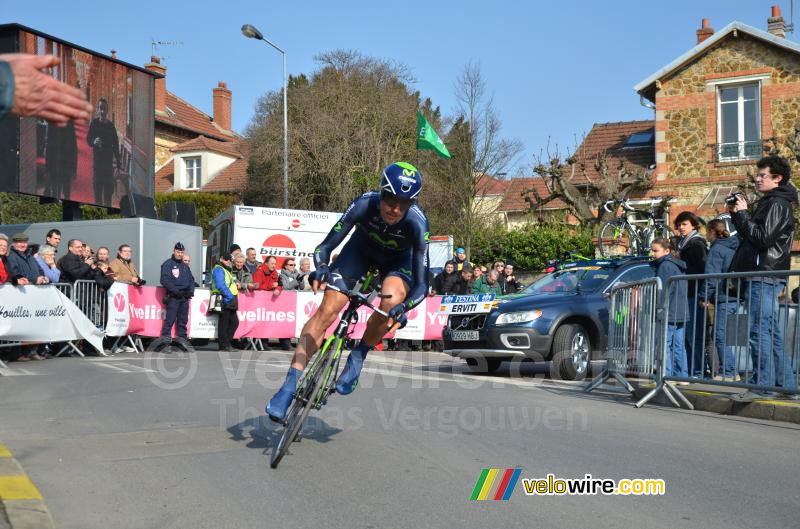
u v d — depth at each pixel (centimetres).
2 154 1714
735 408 667
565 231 2411
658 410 690
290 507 385
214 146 4303
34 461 468
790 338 642
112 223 1516
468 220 2589
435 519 369
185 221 1909
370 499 399
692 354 714
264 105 3494
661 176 2527
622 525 363
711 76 2477
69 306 1137
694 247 848
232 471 450
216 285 1290
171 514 374
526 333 957
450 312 1034
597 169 2495
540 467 464
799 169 2339
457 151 2780
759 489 422
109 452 493
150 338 1334
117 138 1984
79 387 798
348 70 3353
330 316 494
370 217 494
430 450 506
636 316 766
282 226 1722
